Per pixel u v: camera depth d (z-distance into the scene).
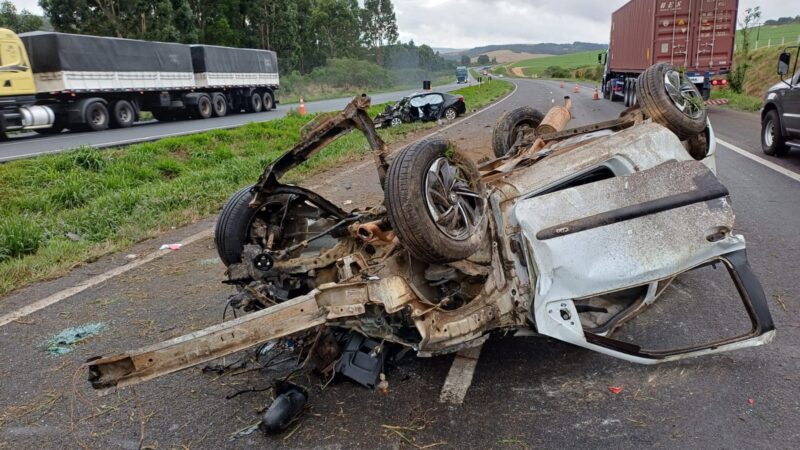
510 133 6.07
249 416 3.34
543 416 3.16
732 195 7.59
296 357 3.88
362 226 3.75
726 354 3.66
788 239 5.75
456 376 3.59
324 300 3.09
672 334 3.96
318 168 11.10
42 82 20.11
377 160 3.53
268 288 3.66
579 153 4.05
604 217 3.42
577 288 3.32
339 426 3.18
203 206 8.67
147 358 2.75
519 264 3.49
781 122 9.86
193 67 27.38
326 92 58.62
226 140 14.98
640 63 21.81
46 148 15.08
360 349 3.60
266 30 58.81
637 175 3.63
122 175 10.57
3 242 6.83
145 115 32.56
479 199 3.60
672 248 3.42
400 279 3.23
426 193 3.21
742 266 3.49
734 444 2.85
